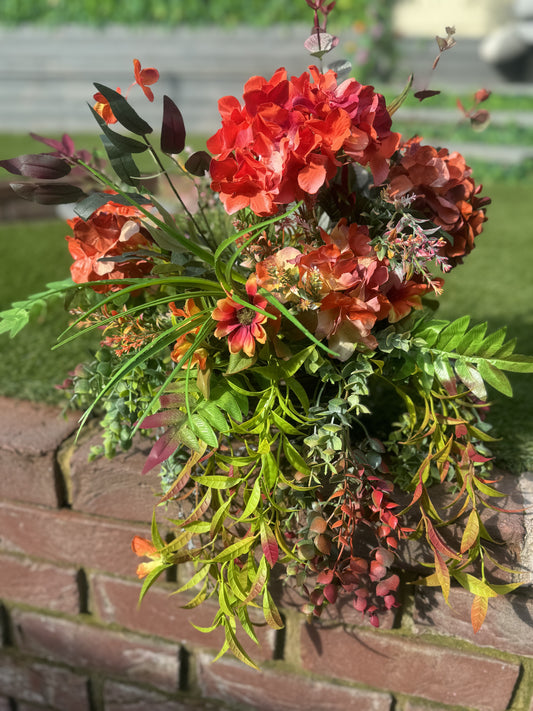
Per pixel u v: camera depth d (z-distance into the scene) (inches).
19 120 160.7
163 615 25.5
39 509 25.0
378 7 137.9
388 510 18.4
